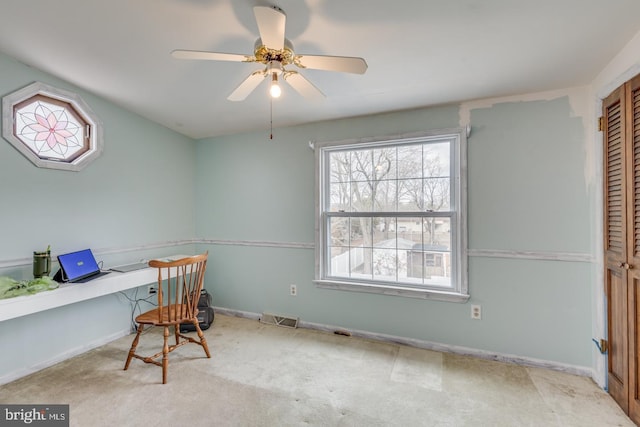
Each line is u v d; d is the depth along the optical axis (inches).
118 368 88.7
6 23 70.7
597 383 80.2
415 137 103.1
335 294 115.6
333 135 116.0
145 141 120.6
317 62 60.1
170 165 131.2
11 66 84.2
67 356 94.5
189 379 82.9
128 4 63.3
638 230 64.2
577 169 85.1
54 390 77.8
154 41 75.3
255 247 130.5
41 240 90.4
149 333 114.8
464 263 96.7
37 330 88.0
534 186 89.5
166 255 129.2
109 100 106.7
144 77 92.4
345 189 116.7
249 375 85.0
